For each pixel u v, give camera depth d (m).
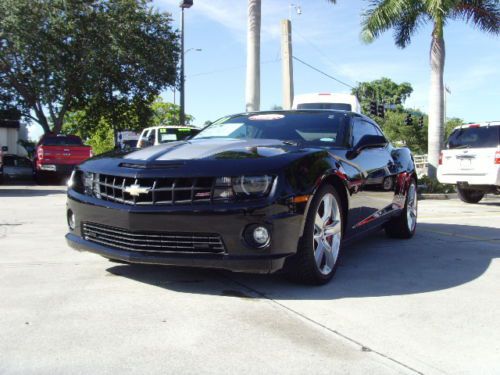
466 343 2.76
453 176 11.32
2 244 5.34
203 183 3.42
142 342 2.69
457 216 8.85
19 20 21.50
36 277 3.96
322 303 3.42
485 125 11.00
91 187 3.88
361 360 2.52
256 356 2.54
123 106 27.89
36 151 18.19
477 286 3.94
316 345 2.69
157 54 25.69
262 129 4.87
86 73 23.30
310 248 3.65
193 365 2.43
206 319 3.06
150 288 3.69
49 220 7.30
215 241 3.42
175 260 3.42
